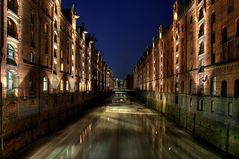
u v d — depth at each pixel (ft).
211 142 77.56
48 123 91.50
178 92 128.06
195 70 98.63
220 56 74.33
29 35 76.64
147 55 275.18
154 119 143.13
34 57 81.46
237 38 63.36
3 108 56.29
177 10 135.95
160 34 189.37
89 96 207.92
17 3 68.39
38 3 84.58
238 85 63.82
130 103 280.72
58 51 111.34
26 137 69.97
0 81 56.39
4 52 58.49
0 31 57.47
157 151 72.33
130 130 105.60
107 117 149.07
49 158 62.95
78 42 165.99
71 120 131.95
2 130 55.57
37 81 82.64
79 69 169.58
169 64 154.71
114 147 76.23
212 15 82.53
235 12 64.64
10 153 59.72
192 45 105.09
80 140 84.43
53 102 99.19
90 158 64.69
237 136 59.62
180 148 75.51
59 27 112.47
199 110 91.50
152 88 230.07
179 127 114.83
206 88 85.10
